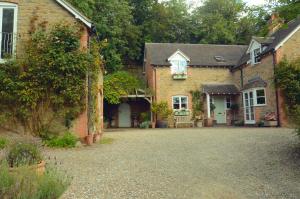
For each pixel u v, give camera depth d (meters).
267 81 20.92
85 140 11.47
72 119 11.41
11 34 11.69
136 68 37.81
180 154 9.64
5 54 11.27
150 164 8.19
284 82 19.11
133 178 6.77
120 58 34.62
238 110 25.28
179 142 12.29
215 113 25.66
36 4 11.92
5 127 11.01
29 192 3.98
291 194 5.72
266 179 6.74
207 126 24.33
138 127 26.38
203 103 25.41
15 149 5.61
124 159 8.80
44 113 11.20
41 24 11.77
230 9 40.59
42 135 11.05
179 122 24.44
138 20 40.84
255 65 22.73
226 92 24.67
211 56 27.58
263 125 20.39
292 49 20.02
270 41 22.08
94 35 13.09
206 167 7.89
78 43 11.54
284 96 19.39
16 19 11.73
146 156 9.29
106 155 9.37
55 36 11.34
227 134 14.48
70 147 10.68
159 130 19.59
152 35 39.78
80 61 11.25
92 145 11.38
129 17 36.06
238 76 25.59
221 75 26.23
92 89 12.43
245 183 6.46
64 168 7.51
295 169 7.48
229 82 26.28
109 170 7.46
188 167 7.88
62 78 11.05
